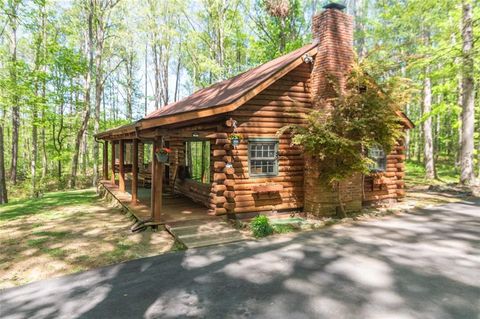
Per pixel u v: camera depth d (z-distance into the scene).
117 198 10.89
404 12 15.86
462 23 13.04
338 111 8.23
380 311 3.66
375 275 4.72
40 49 19.88
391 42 18.42
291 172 9.36
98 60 20.11
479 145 18.08
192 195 10.77
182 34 24.80
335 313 3.63
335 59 9.16
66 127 22.48
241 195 8.52
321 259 5.45
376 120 7.95
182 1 23.62
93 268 5.22
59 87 20.25
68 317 3.65
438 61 13.80
